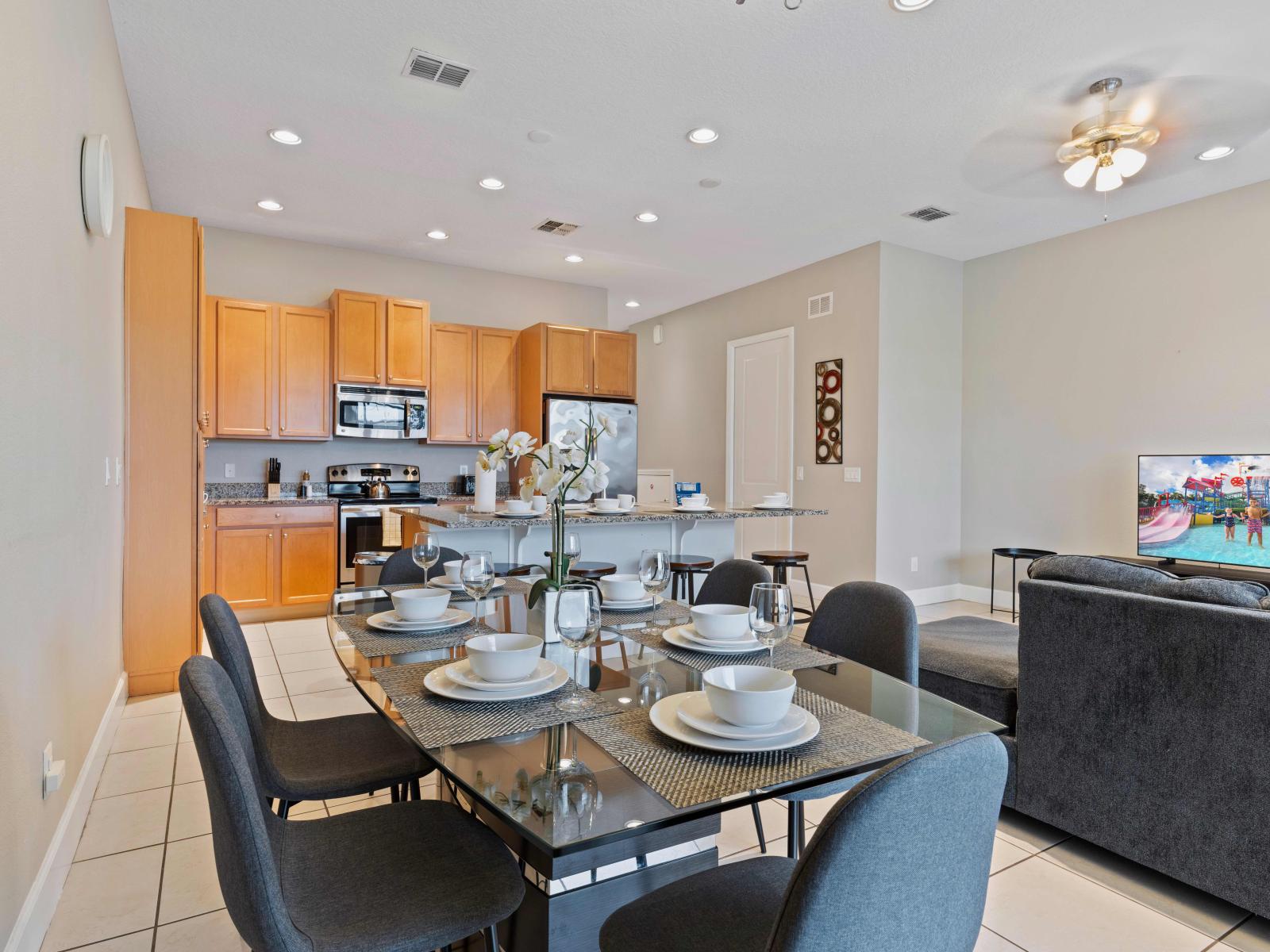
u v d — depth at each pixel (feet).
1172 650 5.94
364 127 11.65
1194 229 14.70
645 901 3.66
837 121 11.36
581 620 4.09
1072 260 16.78
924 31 9.05
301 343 16.85
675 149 12.38
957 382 18.98
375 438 17.52
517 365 19.80
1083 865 6.64
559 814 2.81
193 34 9.21
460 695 4.02
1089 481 16.43
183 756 8.87
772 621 4.29
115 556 9.85
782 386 20.18
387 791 8.09
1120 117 11.12
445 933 3.45
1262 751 5.46
